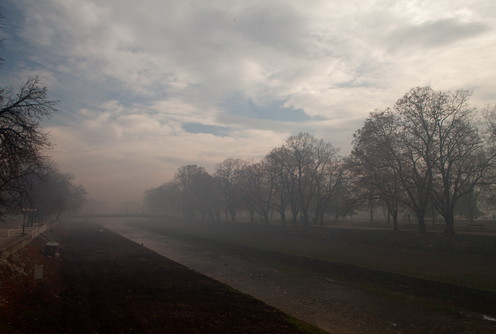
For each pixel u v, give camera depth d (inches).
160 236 3385.8
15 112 1005.8
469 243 1523.1
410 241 1750.7
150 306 898.1
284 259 1798.7
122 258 1779.0
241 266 1694.1
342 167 2568.9
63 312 813.9
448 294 1084.5
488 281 1114.1
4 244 1337.4
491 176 1669.5
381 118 1895.9
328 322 885.2
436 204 1747.0
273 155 2891.2
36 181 2513.5
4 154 1002.1
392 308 997.8
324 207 2819.9
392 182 1937.7
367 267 1418.6
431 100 1740.9
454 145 1699.1
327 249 1921.8
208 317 822.5
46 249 1683.1
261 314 864.9
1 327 648.4
